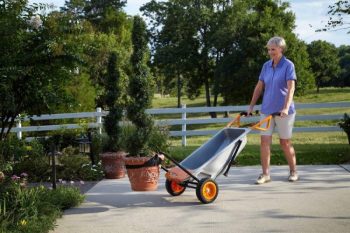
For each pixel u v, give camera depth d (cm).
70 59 783
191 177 620
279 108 727
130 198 664
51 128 1332
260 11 3816
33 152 873
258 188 698
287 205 588
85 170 842
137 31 691
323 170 834
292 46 3600
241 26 3759
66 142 1020
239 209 577
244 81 3475
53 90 801
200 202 622
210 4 4253
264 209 573
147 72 690
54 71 784
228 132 698
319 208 568
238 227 502
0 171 636
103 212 588
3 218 493
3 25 741
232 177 795
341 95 5512
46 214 543
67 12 813
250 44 3475
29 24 775
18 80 758
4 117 825
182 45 4225
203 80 4412
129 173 677
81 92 1781
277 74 725
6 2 764
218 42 3906
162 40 4350
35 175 837
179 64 4222
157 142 1010
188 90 4544
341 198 616
